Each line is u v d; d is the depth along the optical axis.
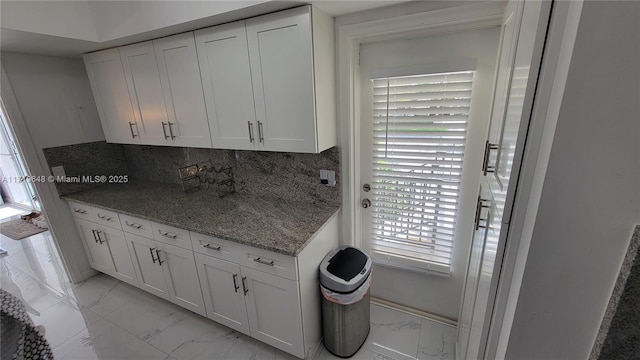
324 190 1.93
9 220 4.14
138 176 2.86
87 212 2.34
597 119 0.56
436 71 1.49
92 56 2.16
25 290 2.48
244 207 1.98
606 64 0.53
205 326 2.02
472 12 1.28
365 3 1.34
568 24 0.58
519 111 0.74
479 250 1.21
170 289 2.07
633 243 0.57
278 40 1.43
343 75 1.64
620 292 0.60
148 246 2.03
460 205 1.68
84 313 2.18
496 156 1.04
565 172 0.60
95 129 2.62
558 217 0.63
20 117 2.15
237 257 1.61
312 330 1.69
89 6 1.79
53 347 1.87
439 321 1.96
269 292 1.58
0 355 0.80
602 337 0.64
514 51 0.90
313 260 1.61
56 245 2.44
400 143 1.72
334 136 1.75
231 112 1.71
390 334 1.89
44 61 2.25
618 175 0.57
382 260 2.02
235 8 1.34
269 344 1.72
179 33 1.70
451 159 1.62
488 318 0.93
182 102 1.87
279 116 1.57
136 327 2.03
